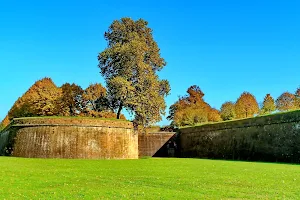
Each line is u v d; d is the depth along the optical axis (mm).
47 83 63688
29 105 62625
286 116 40406
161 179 20453
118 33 57531
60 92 63094
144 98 53031
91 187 17250
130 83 53406
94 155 46625
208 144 56344
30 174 22844
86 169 27188
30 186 17422
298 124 38562
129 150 50719
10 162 33094
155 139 64062
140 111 52438
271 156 42062
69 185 17922
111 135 48844
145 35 58906
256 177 21062
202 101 95812
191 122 78062
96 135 47469
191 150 61062
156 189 16484
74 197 14297
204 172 24766
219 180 19719
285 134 40281
